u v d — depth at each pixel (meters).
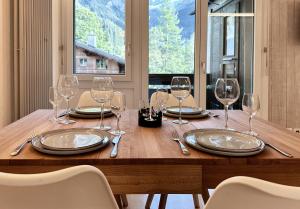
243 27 3.81
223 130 1.45
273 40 3.76
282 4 3.74
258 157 1.13
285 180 1.13
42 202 0.83
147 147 1.24
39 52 3.23
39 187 0.79
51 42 3.34
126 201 2.31
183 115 1.93
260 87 3.79
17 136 1.41
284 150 1.22
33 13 3.15
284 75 3.80
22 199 0.82
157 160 1.09
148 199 2.26
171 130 1.57
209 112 2.17
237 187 0.76
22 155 1.12
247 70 3.85
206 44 3.74
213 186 1.13
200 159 1.10
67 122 1.75
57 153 1.12
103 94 1.68
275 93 3.80
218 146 1.20
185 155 1.13
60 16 3.55
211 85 3.81
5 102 2.96
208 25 3.75
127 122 1.78
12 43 3.07
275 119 3.81
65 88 1.89
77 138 1.32
